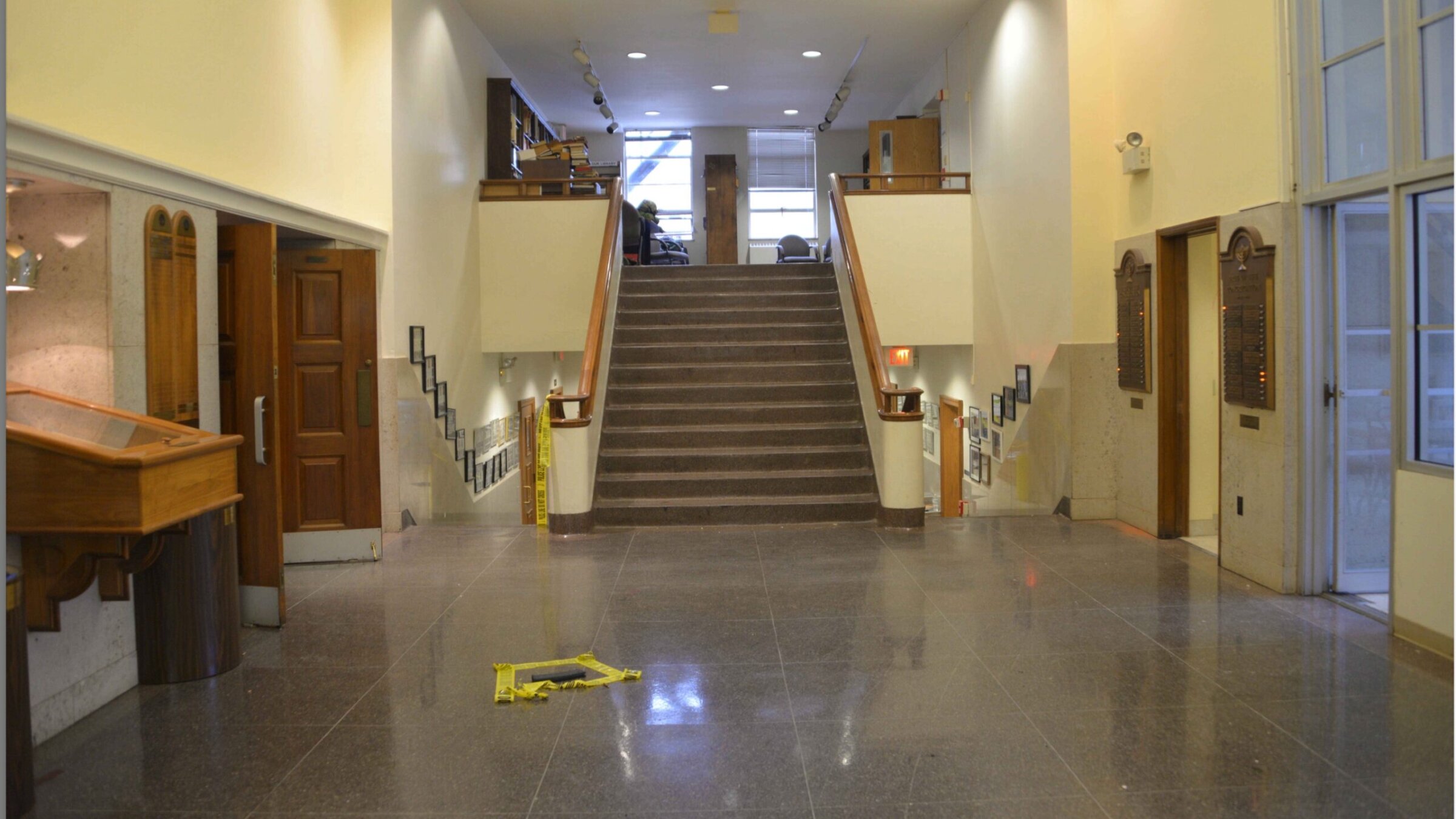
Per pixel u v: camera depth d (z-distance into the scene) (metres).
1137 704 3.54
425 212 7.70
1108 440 7.01
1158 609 4.75
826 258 13.04
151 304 3.98
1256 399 5.14
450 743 3.28
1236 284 5.29
